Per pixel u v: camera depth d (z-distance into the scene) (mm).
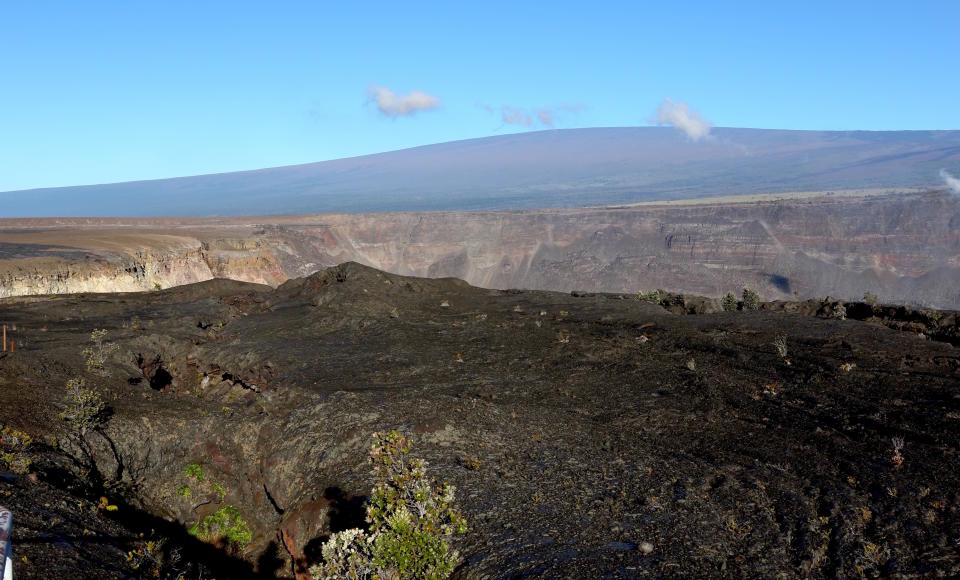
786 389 17953
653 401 17734
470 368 22062
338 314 30938
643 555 9664
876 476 12164
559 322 28969
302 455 14555
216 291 39562
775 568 9328
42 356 20203
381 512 9703
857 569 9242
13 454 12695
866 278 170125
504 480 12672
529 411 16922
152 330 27703
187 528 14617
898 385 17109
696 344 23469
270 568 13391
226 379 24125
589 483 12469
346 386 19734
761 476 12648
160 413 17234
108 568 9266
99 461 15055
